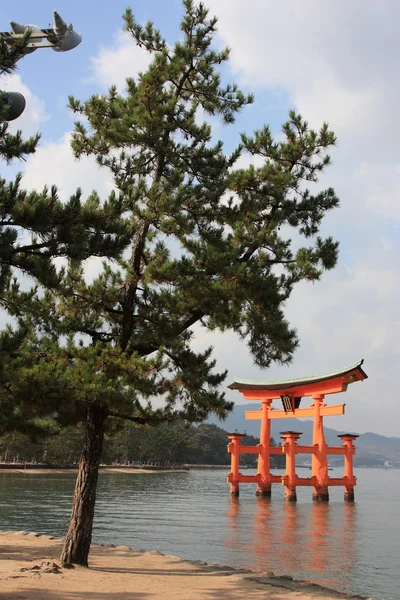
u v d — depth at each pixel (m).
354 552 22.05
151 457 126.56
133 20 14.17
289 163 14.42
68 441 84.62
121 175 13.76
